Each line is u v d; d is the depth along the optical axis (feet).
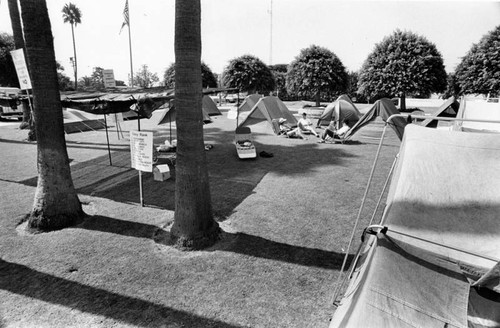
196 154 14.65
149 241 15.58
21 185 24.31
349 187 23.59
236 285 12.21
